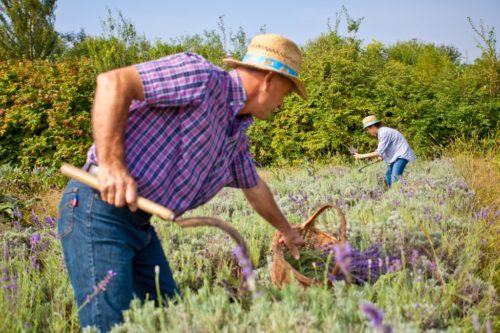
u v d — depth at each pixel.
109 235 2.19
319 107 12.12
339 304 2.38
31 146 10.41
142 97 2.04
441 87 13.53
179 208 2.25
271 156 12.09
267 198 2.81
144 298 2.60
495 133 12.66
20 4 23.97
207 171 2.29
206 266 3.57
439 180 6.96
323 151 12.21
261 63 2.34
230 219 5.03
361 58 13.07
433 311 2.59
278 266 2.89
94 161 2.19
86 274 2.22
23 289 3.00
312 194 6.64
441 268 3.23
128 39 12.84
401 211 4.61
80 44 27.75
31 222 6.19
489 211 4.99
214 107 2.21
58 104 10.66
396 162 8.41
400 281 2.82
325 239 3.33
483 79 14.18
